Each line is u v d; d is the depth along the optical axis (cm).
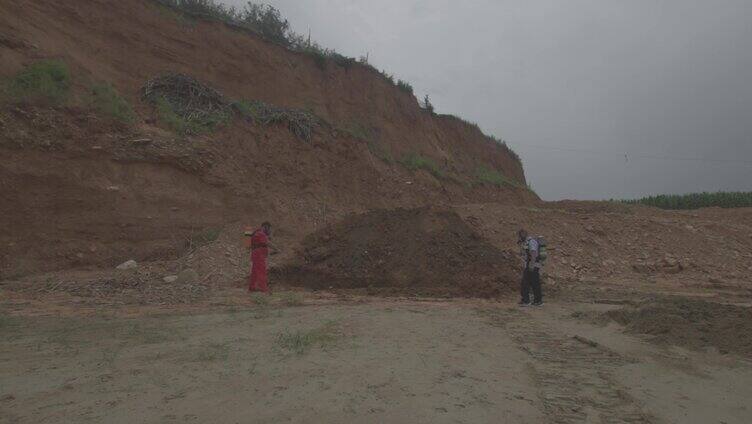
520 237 1118
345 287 1273
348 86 2731
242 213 1553
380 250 1359
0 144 1173
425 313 880
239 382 445
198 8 2220
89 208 1255
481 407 410
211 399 400
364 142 2381
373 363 522
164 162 1451
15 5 1501
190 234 1389
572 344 684
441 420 375
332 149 2134
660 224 2173
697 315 831
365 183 2150
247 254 1385
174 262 1270
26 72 1369
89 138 1344
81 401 392
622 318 858
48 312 799
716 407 450
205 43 2089
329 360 526
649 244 1984
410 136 2948
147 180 1398
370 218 1497
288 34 2670
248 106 1967
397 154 2691
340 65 2778
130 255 1254
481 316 888
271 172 1800
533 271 1066
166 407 381
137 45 1850
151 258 1278
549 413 414
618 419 410
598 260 1788
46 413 366
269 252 1398
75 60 1561
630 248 1931
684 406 449
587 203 2920
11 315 764
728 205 4103
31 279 1064
